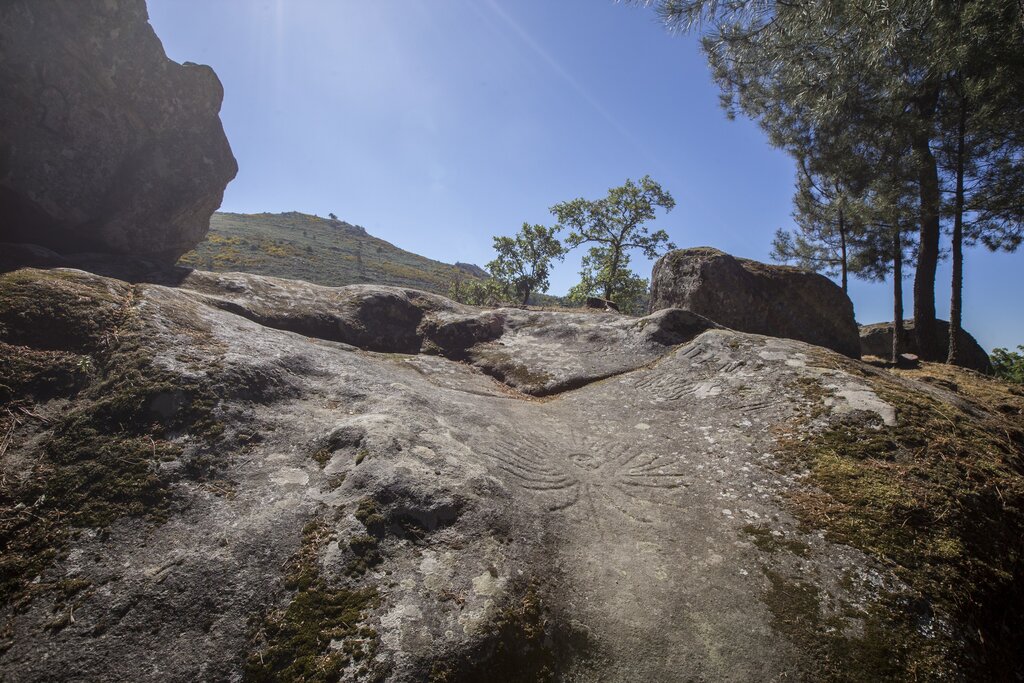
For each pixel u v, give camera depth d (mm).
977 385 11320
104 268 7090
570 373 8086
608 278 31797
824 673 3303
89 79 7328
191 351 5035
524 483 4891
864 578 3861
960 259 13531
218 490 3865
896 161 13680
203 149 8781
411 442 4660
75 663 2729
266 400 4934
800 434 5574
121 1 7504
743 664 3373
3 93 6484
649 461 5613
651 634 3559
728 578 3986
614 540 4395
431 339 9070
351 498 3961
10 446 3754
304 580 3318
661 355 8352
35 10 6676
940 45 8984
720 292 13312
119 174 7941
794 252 20562
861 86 12547
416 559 3609
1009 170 12359
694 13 8031
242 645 2934
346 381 5758
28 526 3307
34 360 4383
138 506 3562
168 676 2750
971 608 3709
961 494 4453
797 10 7883
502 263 34625
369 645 3010
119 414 4141
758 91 17297
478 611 3336
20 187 6809
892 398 5738
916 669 3311
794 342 7688
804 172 19047
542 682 3244
